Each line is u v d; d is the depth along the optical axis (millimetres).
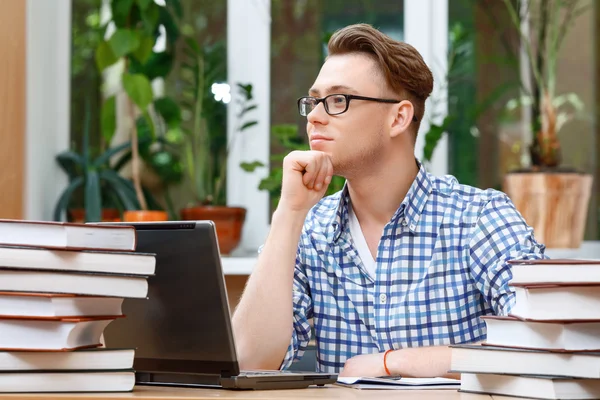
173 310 1499
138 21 3381
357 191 2100
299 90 3477
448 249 2074
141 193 3336
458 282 2062
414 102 2104
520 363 1277
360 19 3459
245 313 1837
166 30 3459
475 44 3414
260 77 3477
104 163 3477
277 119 3479
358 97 1999
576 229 3160
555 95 3414
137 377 1549
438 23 3436
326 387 1508
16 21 3111
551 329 1264
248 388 1414
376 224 2143
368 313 2094
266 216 3463
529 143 3377
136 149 3357
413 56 2082
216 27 3490
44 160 3348
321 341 2125
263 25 3477
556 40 3354
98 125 3512
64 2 3477
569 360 1239
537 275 1291
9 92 3094
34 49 3279
